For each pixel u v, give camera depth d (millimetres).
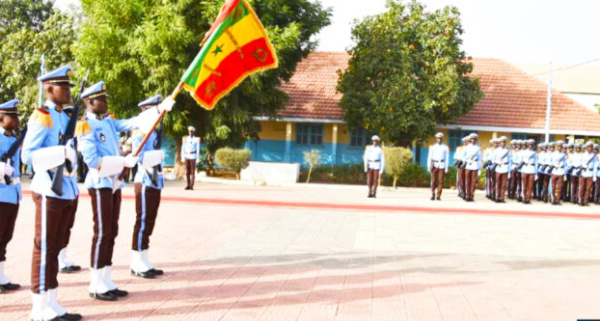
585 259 9539
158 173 7246
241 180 24078
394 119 25141
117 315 5668
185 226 11484
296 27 21547
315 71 31000
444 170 19547
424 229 12422
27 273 7172
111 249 6449
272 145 29438
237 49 6734
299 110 28219
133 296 6363
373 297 6668
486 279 7809
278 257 8797
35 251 5430
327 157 29156
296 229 11703
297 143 29359
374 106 25516
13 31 30250
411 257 9195
